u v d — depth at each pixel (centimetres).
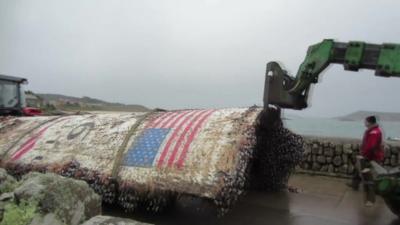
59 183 389
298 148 800
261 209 714
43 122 852
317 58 699
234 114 644
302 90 730
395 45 627
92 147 696
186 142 617
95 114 844
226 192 540
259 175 810
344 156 990
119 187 618
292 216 678
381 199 813
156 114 743
